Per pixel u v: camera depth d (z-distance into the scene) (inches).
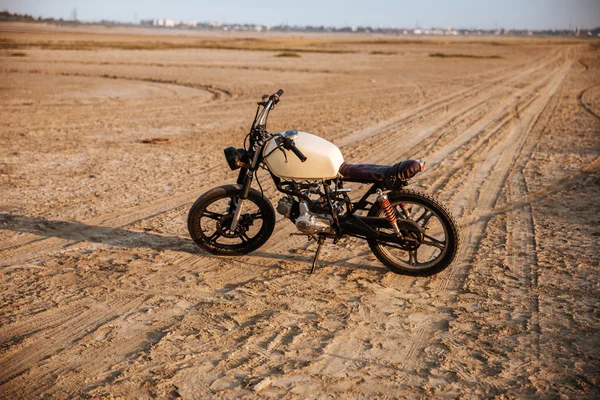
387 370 133.0
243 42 3587.6
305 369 133.1
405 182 179.0
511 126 509.4
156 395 123.0
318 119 560.7
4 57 1435.8
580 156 371.2
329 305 167.5
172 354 139.6
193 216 201.2
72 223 240.5
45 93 752.3
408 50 2623.0
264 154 187.2
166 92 796.6
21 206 263.0
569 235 223.6
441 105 676.1
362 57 1860.2
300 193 188.2
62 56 1561.3
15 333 150.0
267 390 124.6
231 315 160.2
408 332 151.2
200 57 1660.9
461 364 135.3
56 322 156.0
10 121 523.8
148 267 195.5
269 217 202.8
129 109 626.5
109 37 4544.8
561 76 1131.3
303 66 1366.9
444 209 179.5
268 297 172.6
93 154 383.2
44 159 364.5
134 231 231.6
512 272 189.3
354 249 214.1
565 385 126.0
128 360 137.0
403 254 206.1
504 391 124.3
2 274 188.2
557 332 149.2
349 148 413.1
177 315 160.6
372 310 164.1
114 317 159.2
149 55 1722.4
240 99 724.7
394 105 677.3
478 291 175.5
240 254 207.5
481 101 712.4
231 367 133.9
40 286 179.5
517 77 1117.1
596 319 155.6
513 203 269.9
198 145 423.5
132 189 295.3
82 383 127.6
